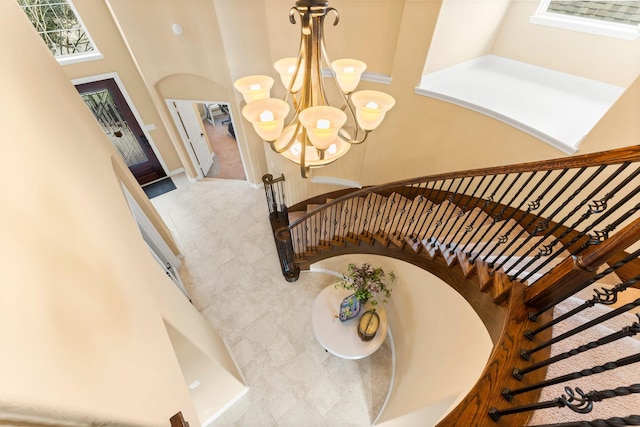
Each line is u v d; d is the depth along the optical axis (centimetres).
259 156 532
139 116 498
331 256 376
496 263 223
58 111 177
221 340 301
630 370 130
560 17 300
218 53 390
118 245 156
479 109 279
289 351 342
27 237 74
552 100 289
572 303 163
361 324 322
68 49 404
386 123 363
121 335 104
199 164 579
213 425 289
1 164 76
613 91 284
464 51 328
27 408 48
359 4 307
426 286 285
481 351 185
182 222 502
